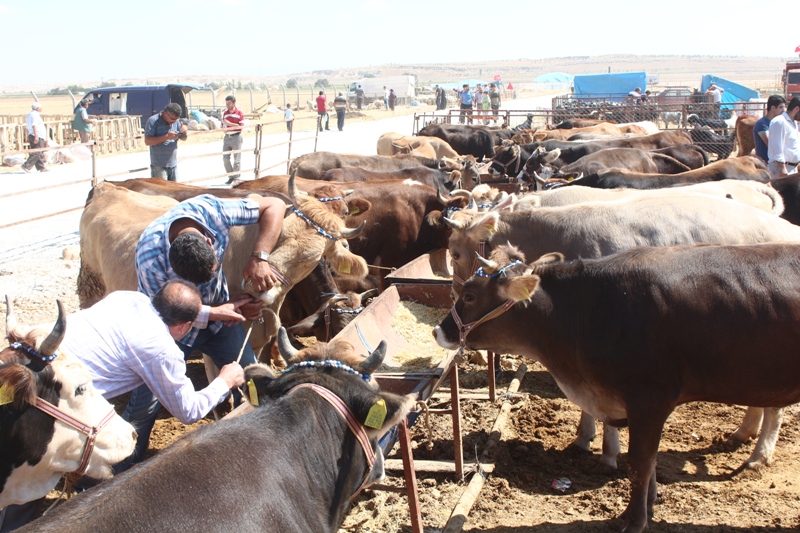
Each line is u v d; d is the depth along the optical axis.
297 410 2.73
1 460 2.89
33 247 11.56
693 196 6.45
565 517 4.62
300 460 2.65
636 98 35.19
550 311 4.52
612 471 5.23
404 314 6.16
